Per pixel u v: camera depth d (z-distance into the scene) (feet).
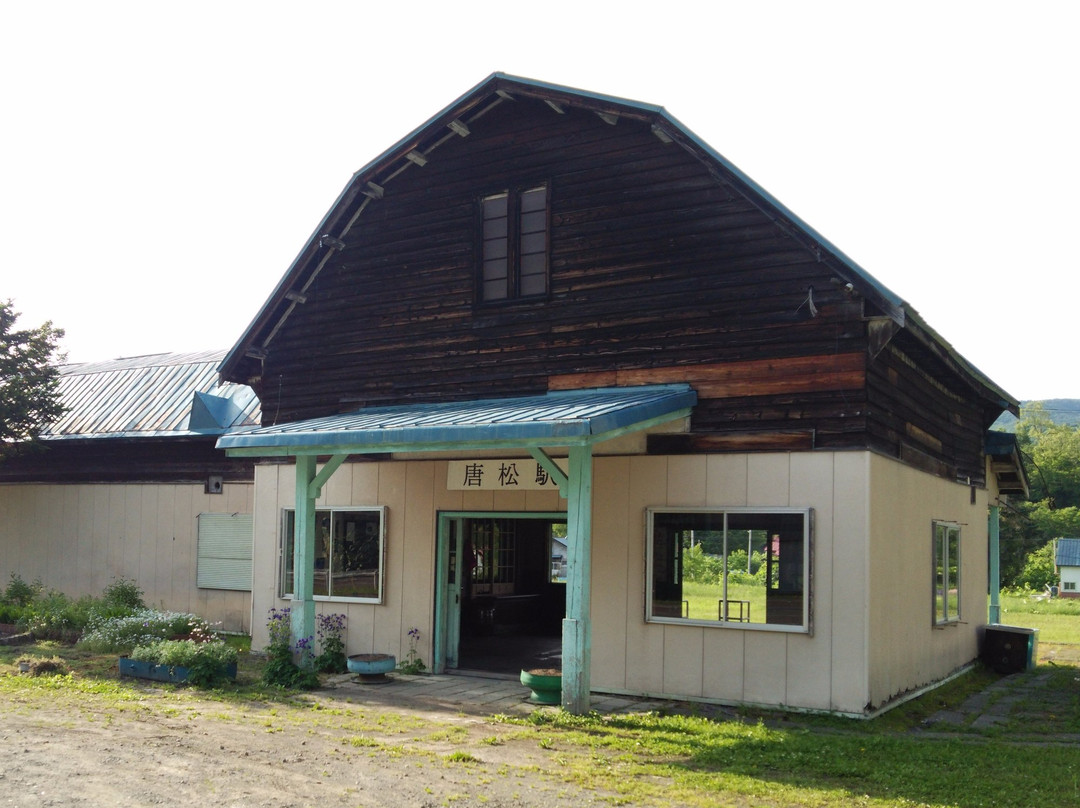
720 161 35.53
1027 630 50.01
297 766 23.93
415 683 38.50
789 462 34.19
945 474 44.86
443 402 42.24
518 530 61.87
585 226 39.52
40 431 63.36
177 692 34.68
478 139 42.65
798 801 22.08
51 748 24.86
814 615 33.19
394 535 43.01
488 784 22.80
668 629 35.73
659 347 37.29
